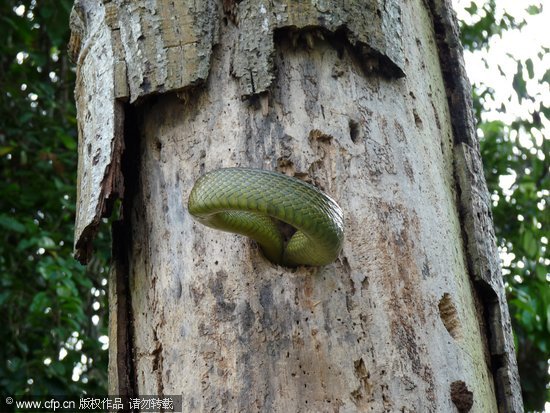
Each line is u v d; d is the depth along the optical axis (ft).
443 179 12.10
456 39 13.97
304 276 10.06
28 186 28.04
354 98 11.16
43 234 25.53
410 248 10.64
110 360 11.35
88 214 10.87
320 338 9.76
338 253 9.73
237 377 9.70
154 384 10.46
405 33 12.64
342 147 10.80
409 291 10.36
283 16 11.00
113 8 11.71
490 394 11.32
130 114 11.74
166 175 11.14
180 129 11.19
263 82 10.76
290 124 10.78
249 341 9.82
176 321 10.39
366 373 9.72
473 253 12.06
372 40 11.23
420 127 11.96
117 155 11.07
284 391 9.52
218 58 11.21
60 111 29.94
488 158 28.53
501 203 27.66
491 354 11.84
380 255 10.39
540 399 25.61
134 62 11.23
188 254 10.57
